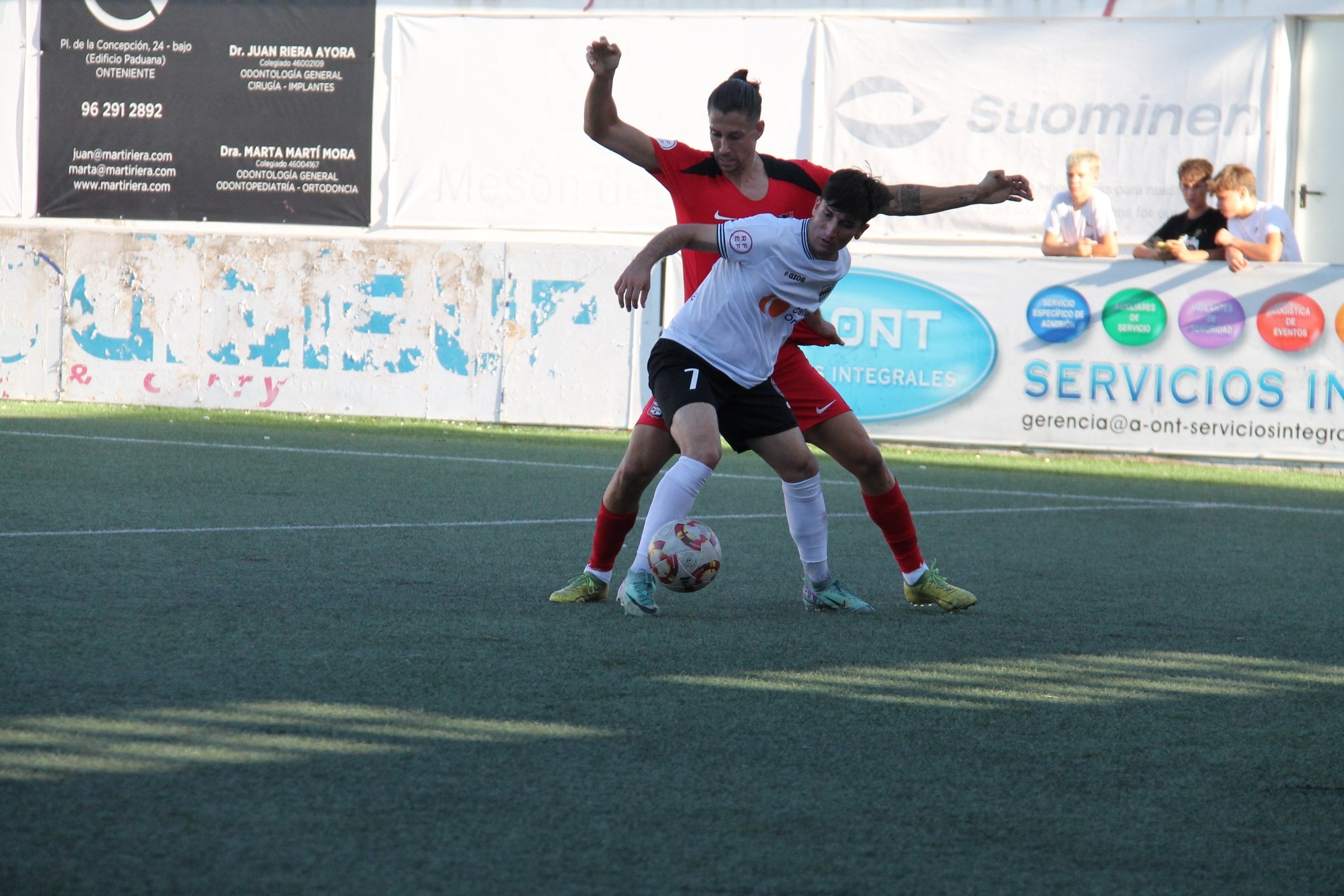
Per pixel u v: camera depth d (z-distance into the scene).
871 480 16.88
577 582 16.69
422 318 43.75
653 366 16.22
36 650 12.91
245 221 53.22
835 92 48.19
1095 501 30.20
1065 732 11.61
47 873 7.75
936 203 16.59
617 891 7.84
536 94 50.59
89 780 9.32
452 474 30.59
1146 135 45.91
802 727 11.43
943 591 17.03
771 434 16.34
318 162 52.47
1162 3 45.91
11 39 53.97
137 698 11.43
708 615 16.19
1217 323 38.50
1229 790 10.16
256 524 22.08
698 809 9.29
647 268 15.01
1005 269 39.94
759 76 48.78
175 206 53.56
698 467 15.80
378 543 20.70
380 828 8.67
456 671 12.84
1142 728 11.84
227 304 44.69
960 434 40.59
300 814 8.86
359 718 11.13
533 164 50.91
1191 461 39.03
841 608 16.89
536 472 31.66
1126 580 20.09
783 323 15.98
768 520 25.16
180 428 38.94
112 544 19.48
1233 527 26.80
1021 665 14.13
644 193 50.22
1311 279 37.78
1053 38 46.28
